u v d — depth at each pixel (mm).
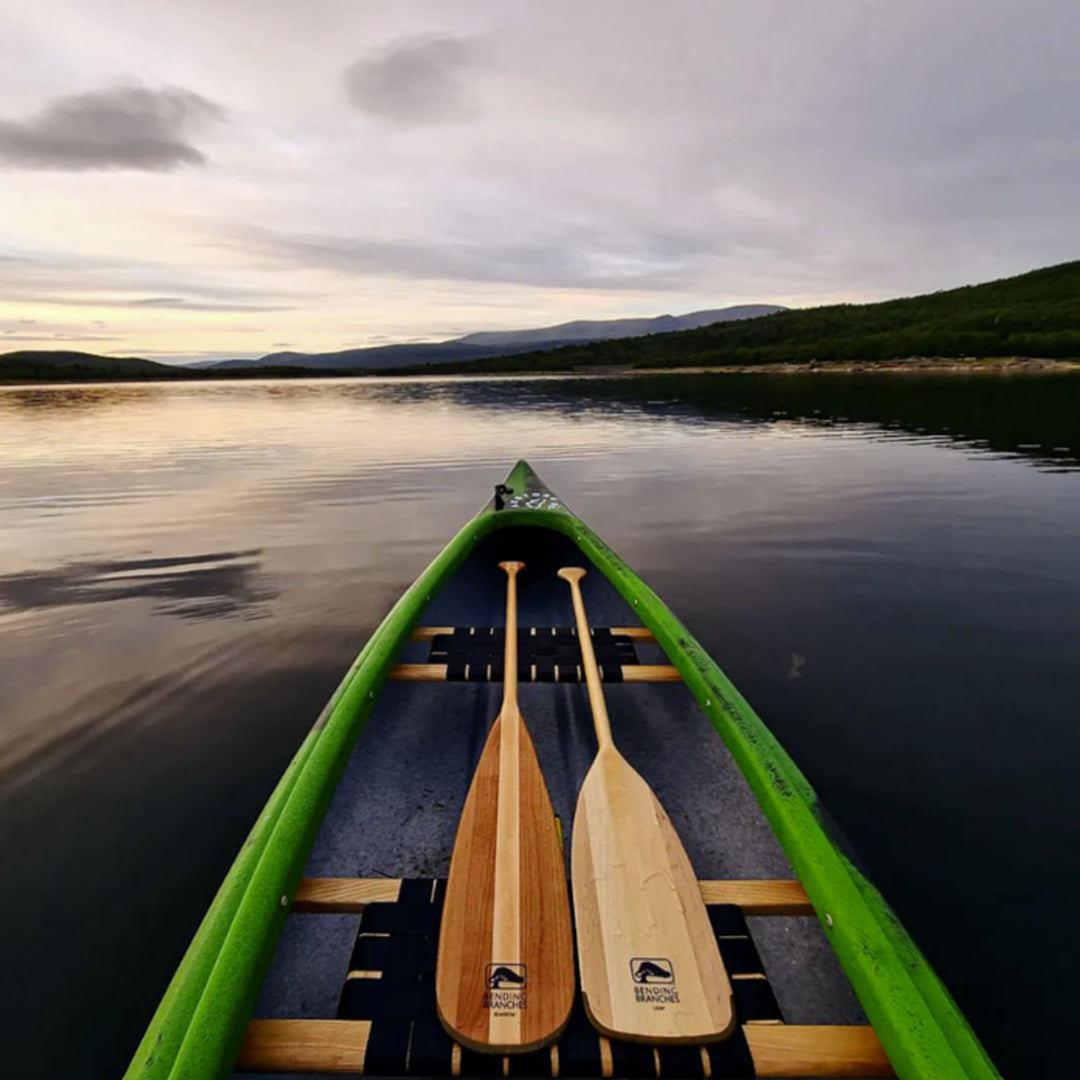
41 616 4383
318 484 9227
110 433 15938
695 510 7352
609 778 1845
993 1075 1033
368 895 1461
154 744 2906
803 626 4086
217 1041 1051
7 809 2482
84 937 1923
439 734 2404
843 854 1418
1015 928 1914
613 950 1302
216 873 2168
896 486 8195
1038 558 5297
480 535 3961
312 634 4098
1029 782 2562
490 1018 1158
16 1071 1558
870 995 1134
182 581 5125
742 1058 1116
